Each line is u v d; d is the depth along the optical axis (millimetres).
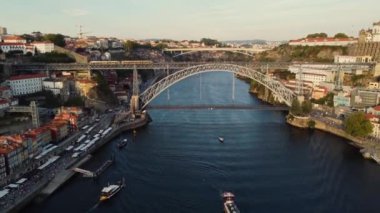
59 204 96750
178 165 125688
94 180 111938
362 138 153000
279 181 113062
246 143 150875
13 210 89750
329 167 124875
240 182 112062
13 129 141500
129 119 178375
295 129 174250
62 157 125250
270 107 188375
